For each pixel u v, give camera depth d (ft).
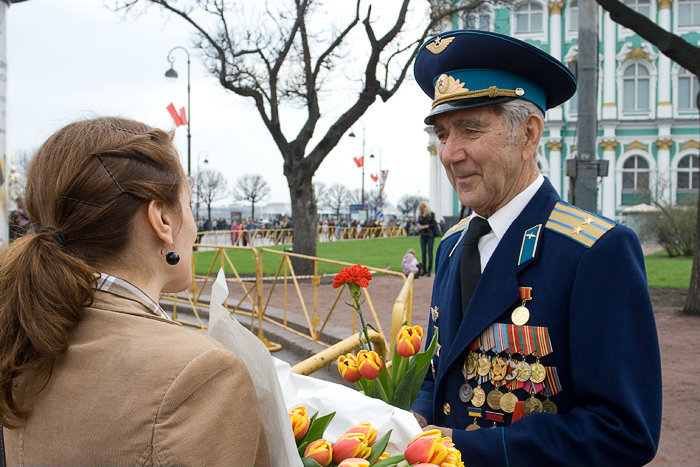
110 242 3.43
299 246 42.73
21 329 3.16
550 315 5.12
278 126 43.04
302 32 42.78
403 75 42.55
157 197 3.50
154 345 3.12
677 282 37.88
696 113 108.17
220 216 246.88
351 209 190.19
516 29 105.70
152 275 3.60
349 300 30.32
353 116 42.09
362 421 4.30
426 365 5.83
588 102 23.08
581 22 23.02
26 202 3.56
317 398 4.44
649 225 69.72
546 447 4.76
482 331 5.41
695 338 22.16
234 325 3.58
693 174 108.99
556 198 5.69
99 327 3.26
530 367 5.16
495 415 5.28
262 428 3.29
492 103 5.34
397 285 36.96
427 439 3.72
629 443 4.61
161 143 3.70
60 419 3.04
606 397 4.73
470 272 5.78
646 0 106.42
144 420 2.90
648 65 108.47
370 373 5.28
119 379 3.03
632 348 4.81
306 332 22.24
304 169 42.57
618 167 110.73
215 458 2.88
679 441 12.51
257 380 3.49
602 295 4.91
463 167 5.54
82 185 3.36
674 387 16.10
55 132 3.61
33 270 3.15
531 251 5.33
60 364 3.16
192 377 2.98
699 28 104.68
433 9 43.24
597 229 5.18
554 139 107.76
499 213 5.67
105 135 3.53
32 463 3.08
